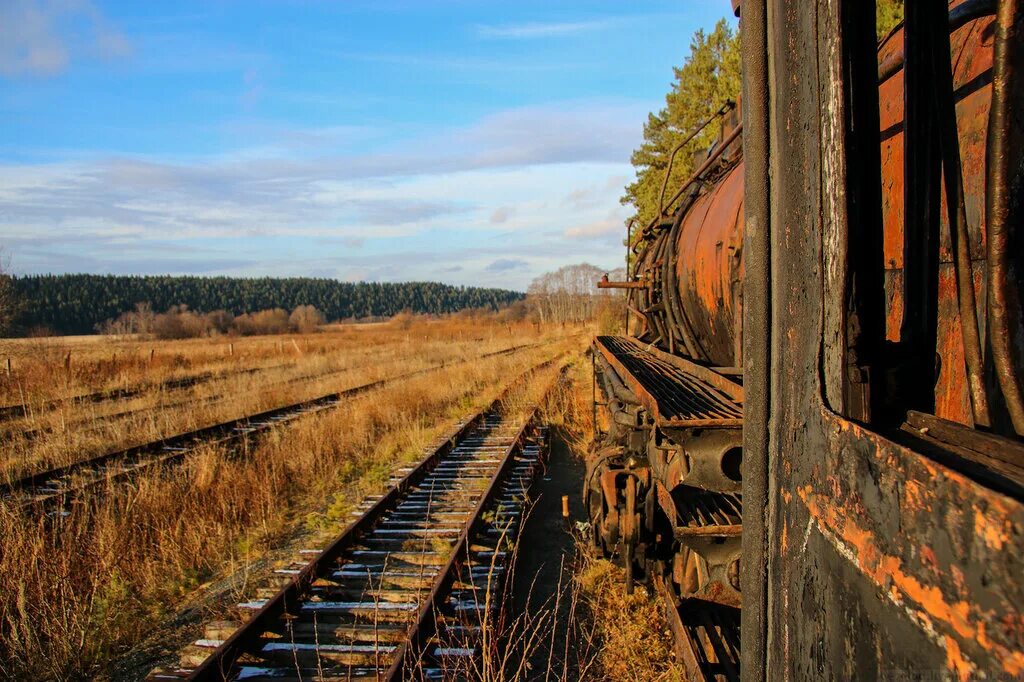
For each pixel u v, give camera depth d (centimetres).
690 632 381
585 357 2730
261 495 771
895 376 122
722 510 325
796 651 133
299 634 470
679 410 314
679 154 2420
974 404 122
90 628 486
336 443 1056
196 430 1144
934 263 133
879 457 101
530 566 606
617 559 518
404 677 383
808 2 131
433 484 823
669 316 572
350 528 643
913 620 90
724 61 2361
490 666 384
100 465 910
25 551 530
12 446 975
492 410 1460
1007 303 106
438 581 509
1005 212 106
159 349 4306
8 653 464
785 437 143
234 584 571
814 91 130
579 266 12212
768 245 157
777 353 149
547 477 926
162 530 646
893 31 258
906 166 134
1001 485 80
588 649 447
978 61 176
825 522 120
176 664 456
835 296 122
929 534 87
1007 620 70
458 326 8069
